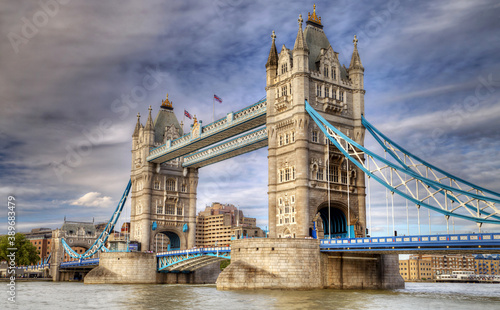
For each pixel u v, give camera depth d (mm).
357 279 83188
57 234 184625
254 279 77188
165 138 143000
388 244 71188
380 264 87062
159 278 129125
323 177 88688
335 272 81000
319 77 91312
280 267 77375
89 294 81250
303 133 86688
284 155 90312
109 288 100438
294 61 89562
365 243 74125
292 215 86562
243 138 111562
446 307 54875
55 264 173250
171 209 143375
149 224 137625
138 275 126250
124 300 68000
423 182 73688
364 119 93688
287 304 56688
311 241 79312
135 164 146625
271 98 94125
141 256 127438
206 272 137750
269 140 93250
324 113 90188
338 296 66312
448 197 71875
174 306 58156
